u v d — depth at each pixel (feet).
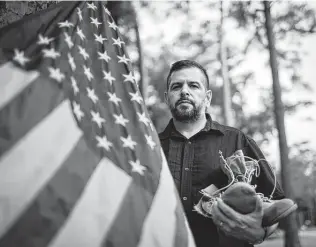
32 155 4.82
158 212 5.41
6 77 5.29
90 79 6.10
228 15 33.50
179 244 5.31
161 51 39.68
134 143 5.90
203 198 6.71
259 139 42.14
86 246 4.65
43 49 5.71
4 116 4.93
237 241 6.84
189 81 7.83
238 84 40.04
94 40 6.57
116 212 5.03
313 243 48.98
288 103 33.40
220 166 7.24
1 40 5.70
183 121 7.84
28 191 4.62
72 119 5.36
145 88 36.11
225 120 40.16
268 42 31.35
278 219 5.91
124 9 27.99
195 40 37.91
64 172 4.92
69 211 4.73
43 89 5.33
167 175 5.89
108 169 5.34
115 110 6.08
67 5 6.55
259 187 7.30
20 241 4.38
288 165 30.12
